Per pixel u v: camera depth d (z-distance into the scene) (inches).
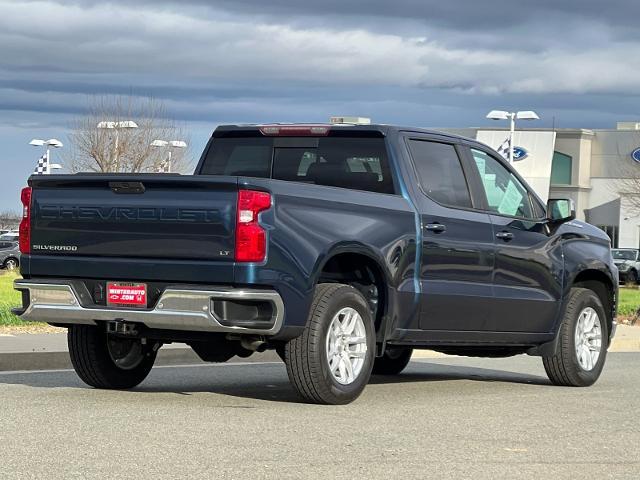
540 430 325.7
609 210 3243.1
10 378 454.0
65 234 363.6
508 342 432.5
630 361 605.3
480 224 415.8
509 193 439.5
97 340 391.2
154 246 348.2
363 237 368.2
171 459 265.4
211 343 383.2
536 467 269.0
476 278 412.8
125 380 403.2
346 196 368.5
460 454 283.0
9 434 295.9
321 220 355.3
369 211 374.3
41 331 632.4
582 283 482.6
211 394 393.1
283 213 344.2
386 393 410.9
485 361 601.6
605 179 3248.0
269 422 323.9
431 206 399.5
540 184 3176.7
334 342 360.8
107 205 355.9
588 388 450.6
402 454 280.2
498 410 367.2
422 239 391.2
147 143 2288.4
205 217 340.8
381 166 397.7
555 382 461.1
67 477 244.2
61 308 361.4
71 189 363.9
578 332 458.0
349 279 386.6
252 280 336.2
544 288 442.9
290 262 343.3
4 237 2380.7
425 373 522.0
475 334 416.5
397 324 384.8
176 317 340.8
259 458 269.4
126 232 352.8
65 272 362.6
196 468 255.9
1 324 658.2
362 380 368.8
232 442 289.4
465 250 407.2
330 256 354.9
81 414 331.9
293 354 354.3
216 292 335.6
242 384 446.0
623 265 2144.4
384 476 253.1
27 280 367.9
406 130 405.1
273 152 419.2
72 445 280.8
